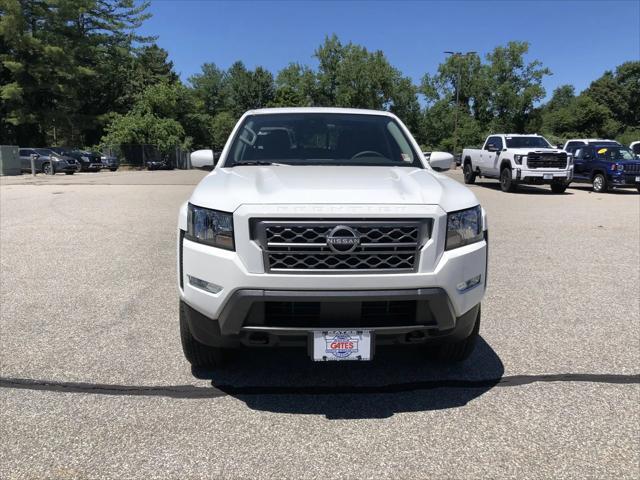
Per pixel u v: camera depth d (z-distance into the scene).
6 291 5.66
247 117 4.85
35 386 3.53
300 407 3.31
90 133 53.59
